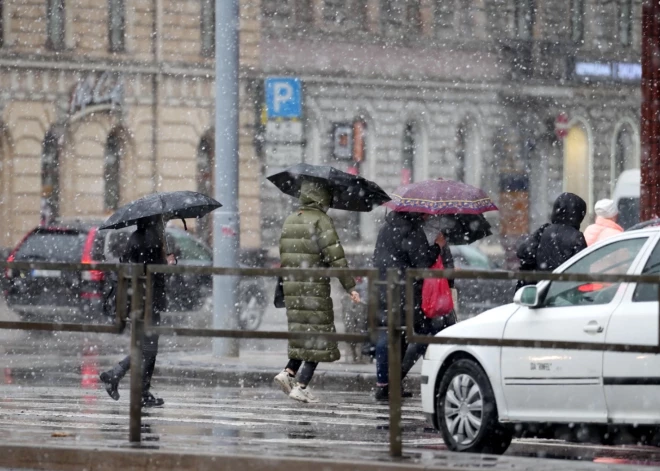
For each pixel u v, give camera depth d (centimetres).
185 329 2152
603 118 12375
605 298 2214
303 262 3030
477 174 11856
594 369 2180
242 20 11081
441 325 3284
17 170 10312
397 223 3341
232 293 4509
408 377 3719
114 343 5431
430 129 11731
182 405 3244
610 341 2159
